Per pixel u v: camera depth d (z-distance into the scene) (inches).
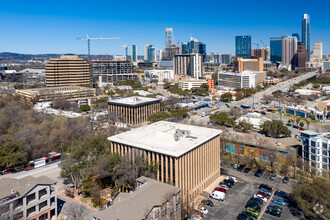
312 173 6210.6
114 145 5708.7
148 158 5147.6
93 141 6166.3
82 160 5723.4
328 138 6387.8
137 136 5757.9
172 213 4060.0
